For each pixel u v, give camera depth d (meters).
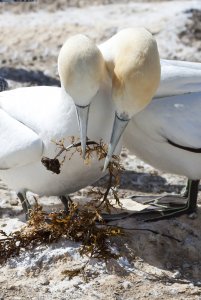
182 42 23.78
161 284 12.16
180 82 13.23
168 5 26.70
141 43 11.80
